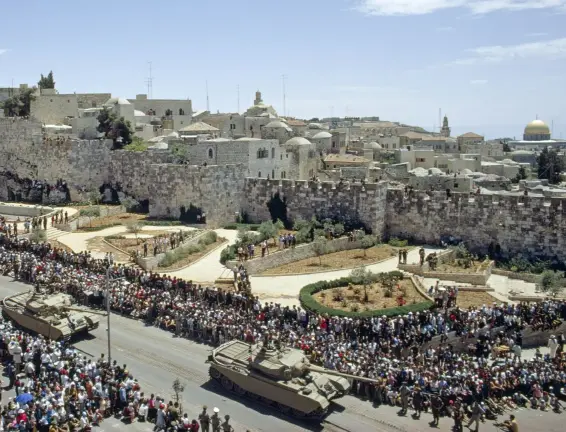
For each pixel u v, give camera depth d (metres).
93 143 105.69
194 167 89.38
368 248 78.38
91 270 65.25
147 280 61.09
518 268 70.50
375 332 48.62
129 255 73.56
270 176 112.88
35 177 111.06
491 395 40.91
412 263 69.31
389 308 54.28
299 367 39.88
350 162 144.38
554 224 71.69
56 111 136.00
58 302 52.03
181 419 35.94
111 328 53.66
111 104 134.38
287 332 48.28
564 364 45.44
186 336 51.84
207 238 80.12
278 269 69.81
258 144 108.88
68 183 106.44
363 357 43.59
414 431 37.28
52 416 35.22
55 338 49.22
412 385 41.16
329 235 78.44
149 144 125.12
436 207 79.88
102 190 107.50
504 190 120.88
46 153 108.81
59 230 86.62
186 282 59.72
